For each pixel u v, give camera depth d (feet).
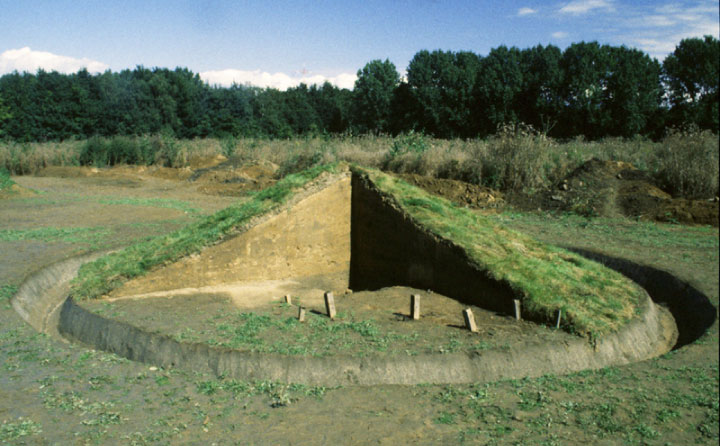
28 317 27.73
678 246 40.98
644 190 56.13
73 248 38.65
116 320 24.39
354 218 35.47
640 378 20.84
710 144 57.16
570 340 23.11
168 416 17.34
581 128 146.10
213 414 17.54
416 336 22.94
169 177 88.63
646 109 138.31
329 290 32.99
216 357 20.98
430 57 169.68
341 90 234.17
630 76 137.18
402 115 178.40
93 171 96.02
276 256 32.76
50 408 17.75
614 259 37.58
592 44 145.59
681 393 19.35
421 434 16.44
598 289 28.60
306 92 228.63
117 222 49.37
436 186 61.57
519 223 50.37
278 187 34.17
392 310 26.55
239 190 71.46
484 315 25.98
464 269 28.32
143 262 29.14
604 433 16.57
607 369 21.79
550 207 55.98
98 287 27.91
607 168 61.72
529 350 22.06
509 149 62.49
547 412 17.99
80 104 179.01
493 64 160.56
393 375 20.36
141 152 105.91
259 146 96.53
